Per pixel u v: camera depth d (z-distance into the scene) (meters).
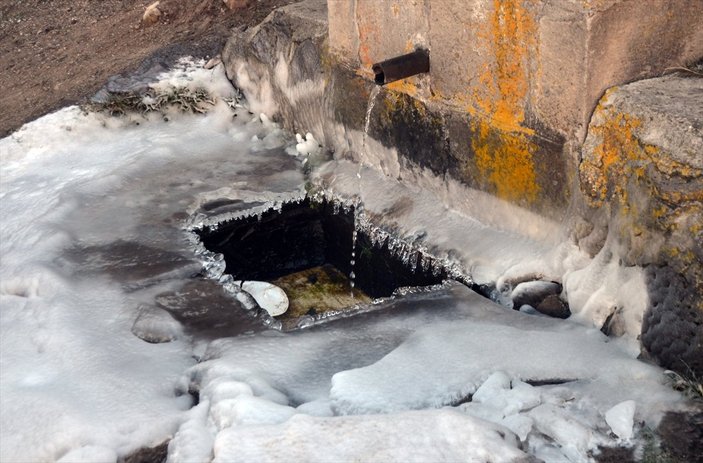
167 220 4.05
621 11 2.94
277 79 4.76
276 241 4.29
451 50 3.50
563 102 3.10
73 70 5.52
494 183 3.53
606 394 2.77
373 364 2.91
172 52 5.37
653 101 2.88
